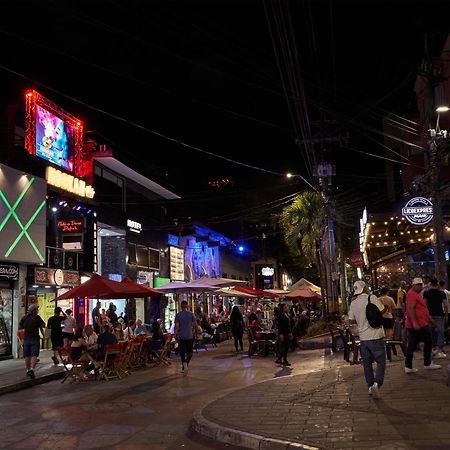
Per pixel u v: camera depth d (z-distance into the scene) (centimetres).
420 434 611
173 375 1415
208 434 729
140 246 3094
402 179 3189
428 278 1609
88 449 711
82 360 1372
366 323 840
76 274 2327
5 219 1839
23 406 1041
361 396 856
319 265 3131
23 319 1387
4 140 2008
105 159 2670
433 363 1129
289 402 855
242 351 2058
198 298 3959
